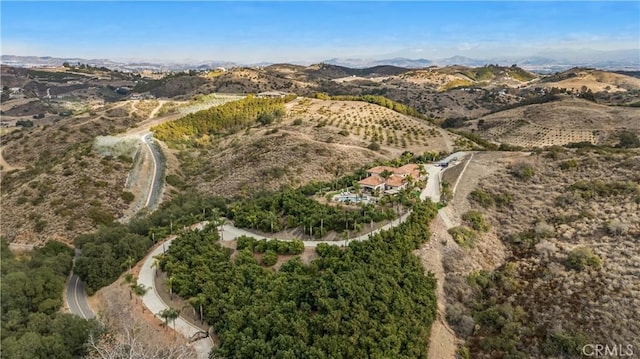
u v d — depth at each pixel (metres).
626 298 60.06
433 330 62.25
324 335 54.91
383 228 79.62
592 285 64.62
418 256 73.62
